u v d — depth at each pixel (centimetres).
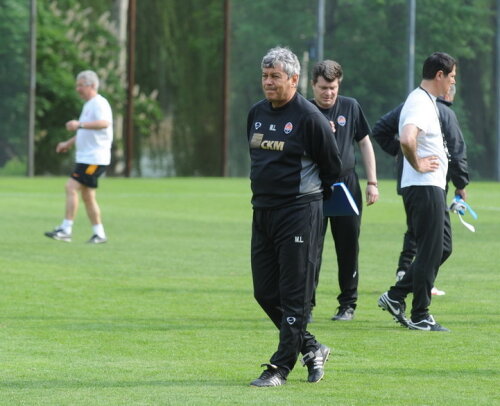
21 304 2744
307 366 1942
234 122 8244
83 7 7975
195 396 1808
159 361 2100
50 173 7912
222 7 8144
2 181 7388
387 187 7450
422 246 2436
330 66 2608
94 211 4097
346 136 2634
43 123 7875
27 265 3459
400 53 8125
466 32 8281
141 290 2984
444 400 1798
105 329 2428
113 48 8050
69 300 2811
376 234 4500
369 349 2241
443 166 2414
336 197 2175
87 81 4038
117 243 4091
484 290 3041
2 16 7612
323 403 1767
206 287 3045
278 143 1883
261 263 1930
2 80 7650
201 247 3984
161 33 8094
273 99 1877
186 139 8188
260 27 8138
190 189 7006
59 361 2094
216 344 2272
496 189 7506
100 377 1956
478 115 8388
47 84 7838
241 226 4766
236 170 8269
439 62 2359
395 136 2781
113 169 8088
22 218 5009
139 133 8094
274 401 1777
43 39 7838
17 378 1944
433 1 8150
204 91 8181
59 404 1752
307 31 8062
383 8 8100
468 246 4091
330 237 4375
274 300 1939
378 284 3159
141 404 1753
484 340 2342
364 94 8119
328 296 2941
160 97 8125
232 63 8188
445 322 2566
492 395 1839
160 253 3800
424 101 2362
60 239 4091
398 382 1934
